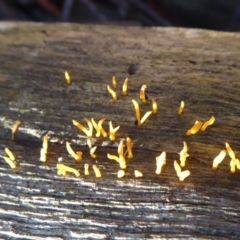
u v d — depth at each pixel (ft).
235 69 0.49
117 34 0.55
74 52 0.53
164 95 0.47
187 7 0.93
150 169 0.42
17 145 0.45
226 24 0.92
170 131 0.44
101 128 0.43
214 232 0.38
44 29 0.56
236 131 0.43
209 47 0.52
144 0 0.94
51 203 0.41
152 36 0.54
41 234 0.40
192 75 0.48
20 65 0.52
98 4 0.94
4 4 0.93
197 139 0.43
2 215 0.41
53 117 0.47
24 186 0.42
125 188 0.41
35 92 0.49
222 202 0.39
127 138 0.41
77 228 0.40
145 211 0.40
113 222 0.39
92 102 0.47
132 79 0.49
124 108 0.46
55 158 0.43
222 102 0.46
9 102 0.48
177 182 0.41
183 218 0.39
